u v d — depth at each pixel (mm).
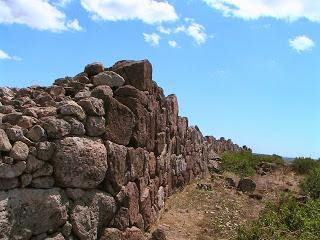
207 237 9055
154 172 9672
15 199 5391
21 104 7105
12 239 5312
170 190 12039
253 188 14375
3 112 6457
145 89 8617
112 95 7602
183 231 9391
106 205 6699
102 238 6688
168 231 9219
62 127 5949
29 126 5887
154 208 9547
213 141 23531
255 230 8477
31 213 5539
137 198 8031
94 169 6293
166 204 11133
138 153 8039
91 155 6242
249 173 18844
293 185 16750
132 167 7668
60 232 5918
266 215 9352
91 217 6367
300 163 20719
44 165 5762
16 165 5402
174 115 12367
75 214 6086
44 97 7211
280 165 21859
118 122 7160
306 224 8523
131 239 7480
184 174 13930
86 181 6215
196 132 16000
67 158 5922
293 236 8305
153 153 9609
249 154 23844
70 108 6230
